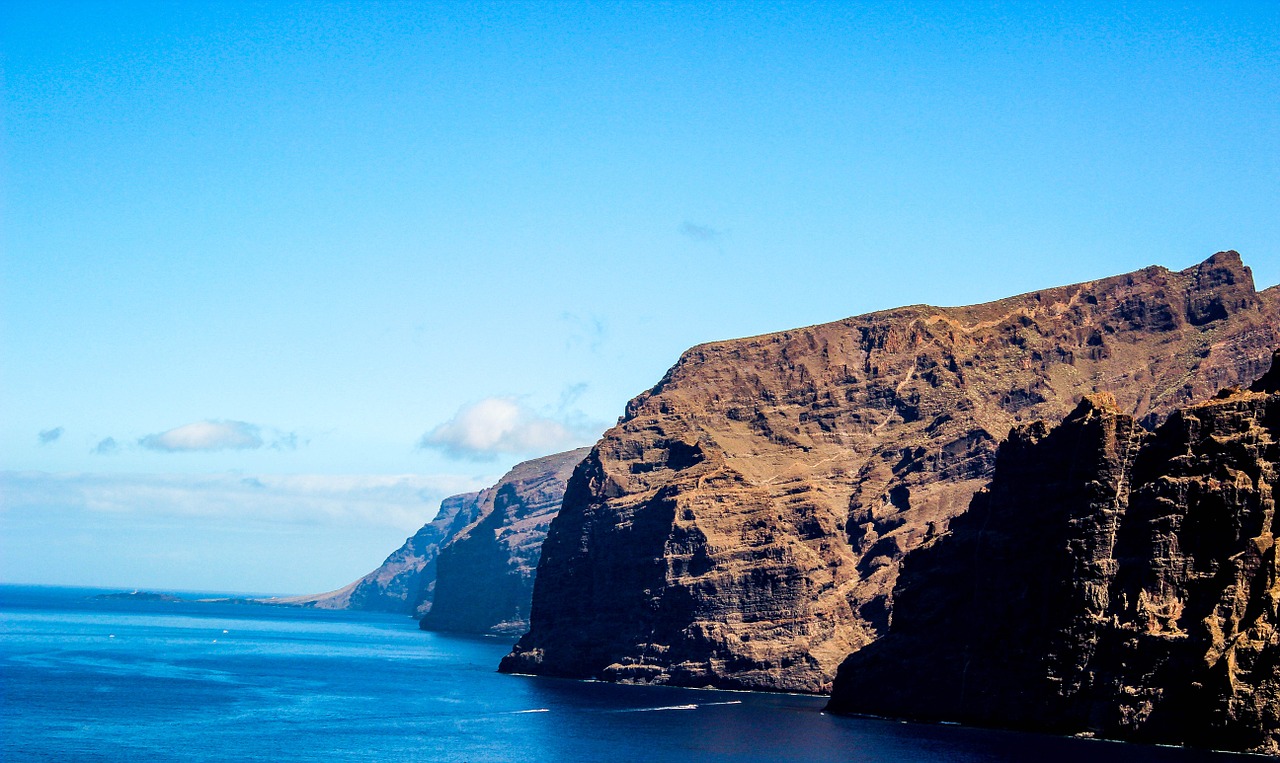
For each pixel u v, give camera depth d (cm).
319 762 19925
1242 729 19575
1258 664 19712
